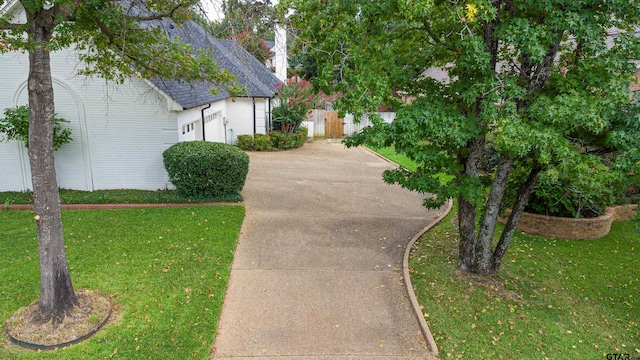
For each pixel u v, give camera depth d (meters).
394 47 6.53
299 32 6.14
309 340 5.31
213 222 9.04
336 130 26.66
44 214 5.09
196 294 6.13
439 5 5.54
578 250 8.54
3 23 5.07
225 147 10.80
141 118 10.79
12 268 6.62
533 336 5.46
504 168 6.43
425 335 5.45
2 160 10.75
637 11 4.86
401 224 9.76
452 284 6.71
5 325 5.20
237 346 5.14
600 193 5.43
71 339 4.95
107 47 6.98
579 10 4.92
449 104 6.07
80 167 11.01
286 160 17.66
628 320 5.98
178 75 7.64
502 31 5.11
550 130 4.92
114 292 6.04
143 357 4.77
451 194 6.18
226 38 7.36
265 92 20.48
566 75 5.65
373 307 6.13
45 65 4.88
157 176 11.24
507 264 7.60
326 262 7.57
